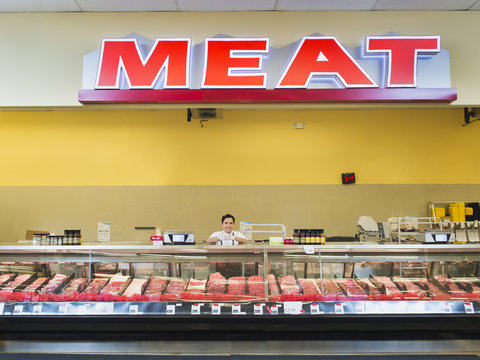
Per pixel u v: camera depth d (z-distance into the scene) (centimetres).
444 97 422
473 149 698
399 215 683
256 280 331
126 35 446
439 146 697
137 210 680
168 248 334
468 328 316
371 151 694
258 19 449
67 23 446
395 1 432
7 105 436
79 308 315
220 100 420
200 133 695
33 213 678
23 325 315
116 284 331
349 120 699
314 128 697
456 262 347
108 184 685
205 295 322
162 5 437
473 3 438
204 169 689
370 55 436
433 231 377
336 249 336
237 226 679
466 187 691
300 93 421
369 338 321
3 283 329
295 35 447
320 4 437
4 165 686
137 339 320
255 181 688
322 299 318
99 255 338
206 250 334
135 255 338
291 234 678
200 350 316
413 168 692
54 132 692
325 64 422
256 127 696
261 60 424
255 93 420
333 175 689
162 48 423
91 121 695
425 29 448
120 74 428
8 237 673
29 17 446
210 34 447
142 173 687
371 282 337
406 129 698
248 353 316
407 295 322
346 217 683
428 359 306
